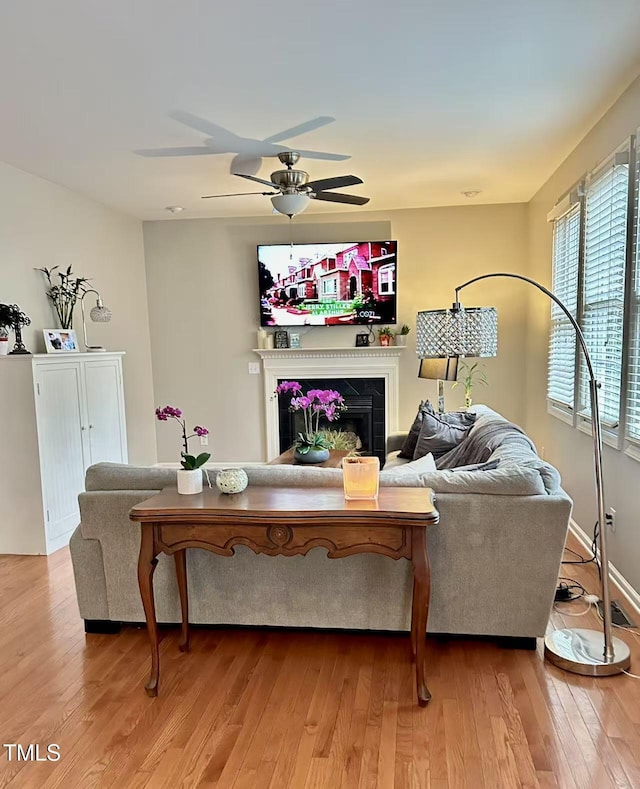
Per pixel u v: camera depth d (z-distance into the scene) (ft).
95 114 10.46
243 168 13.80
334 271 19.02
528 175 15.20
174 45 8.08
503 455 9.09
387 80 9.33
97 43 7.98
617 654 7.86
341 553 7.01
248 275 19.69
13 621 9.60
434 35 7.97
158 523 7.18
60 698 7.41
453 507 7.93
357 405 19.49
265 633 9.00
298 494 7.63
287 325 19.48
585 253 12.35
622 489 10.05
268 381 19.81
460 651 8.30
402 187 16.24
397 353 19.01
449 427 13.30
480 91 9.85
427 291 19.06
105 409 15.16
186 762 6.20
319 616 8.54
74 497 13.79
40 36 7.77
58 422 13.20
